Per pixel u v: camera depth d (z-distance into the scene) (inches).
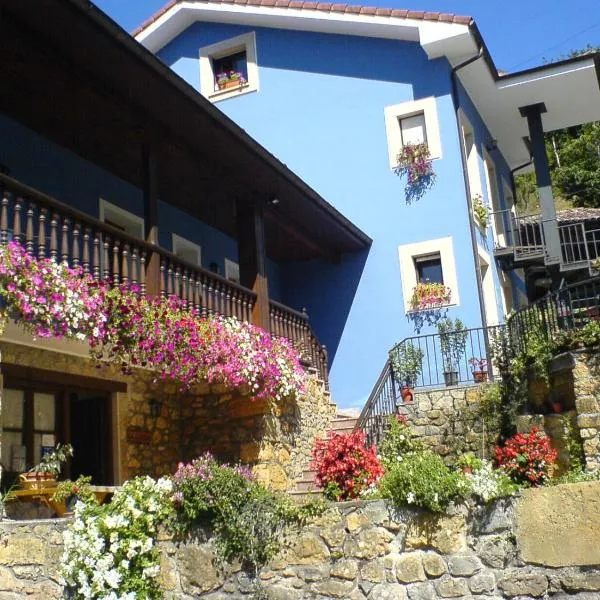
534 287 680.4
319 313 575.2
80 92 315.3
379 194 569.9
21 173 349.4
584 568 202.7
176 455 391.5
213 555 231.3
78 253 280.4
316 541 227.5
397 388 487.2
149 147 346.3
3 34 268.5
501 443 418.9
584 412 340.5
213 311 362.0
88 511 234.8
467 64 554.9
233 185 410.0
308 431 417.1
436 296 535.5
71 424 340.8
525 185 1263.5
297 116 606.2
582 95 598.9
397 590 217.8
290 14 597.3
